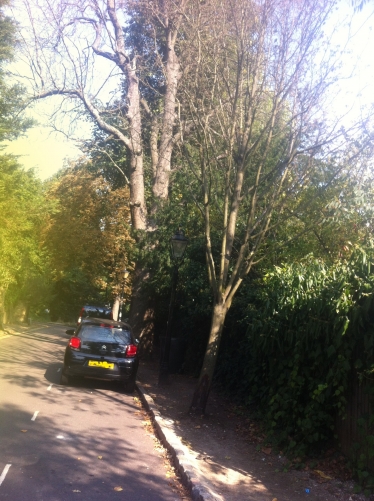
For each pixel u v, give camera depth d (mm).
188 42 12023
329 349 6898
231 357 12805
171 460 7270
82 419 9180
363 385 6559
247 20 10672
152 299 19969
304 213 11516
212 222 14992
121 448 7621
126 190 25781
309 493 6238
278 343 8680
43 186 27281
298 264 9516
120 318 34969
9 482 5730
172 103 14680
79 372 12180
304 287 8109
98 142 19469
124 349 12484
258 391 10219
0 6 17578
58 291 55000
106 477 6277
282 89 10453
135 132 19109
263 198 12180
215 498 5547
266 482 6637
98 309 31156
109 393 12281
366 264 6770
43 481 5887
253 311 10734
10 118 18406
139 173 19422
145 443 8078
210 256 10766
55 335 31109
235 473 6922
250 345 10797
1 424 8172
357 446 6430
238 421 10195
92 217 26484
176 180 18906
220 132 11656
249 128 10680
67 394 11406
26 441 7379
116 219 26234
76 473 6285
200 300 14508
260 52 10625
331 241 11227
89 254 26828
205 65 11516
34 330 33531
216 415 10633
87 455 7074
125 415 10031
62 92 17094
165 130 14773
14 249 21203
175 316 20078
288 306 8367
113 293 27312
